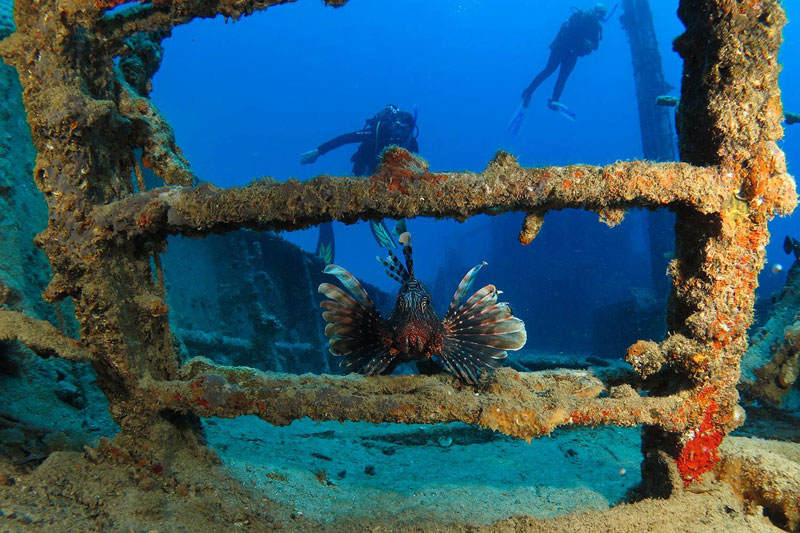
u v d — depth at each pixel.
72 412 3.49
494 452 4.29
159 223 2.59
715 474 2.78
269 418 2.62
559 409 2.47
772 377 4.49
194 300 6.80
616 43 85.06
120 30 2.64
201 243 7.28
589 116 99.44
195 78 105.38
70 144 2.47
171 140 3.16
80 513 2.15
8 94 4.25
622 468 3.86
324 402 2.56
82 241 2.51
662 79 14.15
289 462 3.65
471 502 3.17
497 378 2.64
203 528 2.42
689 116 2.64
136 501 2.38
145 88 3.65
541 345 21.19
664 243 13.09
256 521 2.64
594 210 2.55
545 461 4.04
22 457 2.53
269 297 7.96
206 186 2.48
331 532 2.66
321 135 115.75
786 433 4.34
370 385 2.88
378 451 4.30
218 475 2.98
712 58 2.45
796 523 2.53
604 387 2.80
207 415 2.70
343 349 3.40
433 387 2.55
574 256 22.30
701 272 2.59
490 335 3.30
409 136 12.93
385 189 2.37
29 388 3.41
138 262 2.88
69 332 4.00
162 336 3.02
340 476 3.59
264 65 106.94
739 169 2.44
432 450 4.36
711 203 2.44
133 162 3.04
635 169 2.40
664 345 2.61
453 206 2.40
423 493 3.33
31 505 2.07
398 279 3.48
